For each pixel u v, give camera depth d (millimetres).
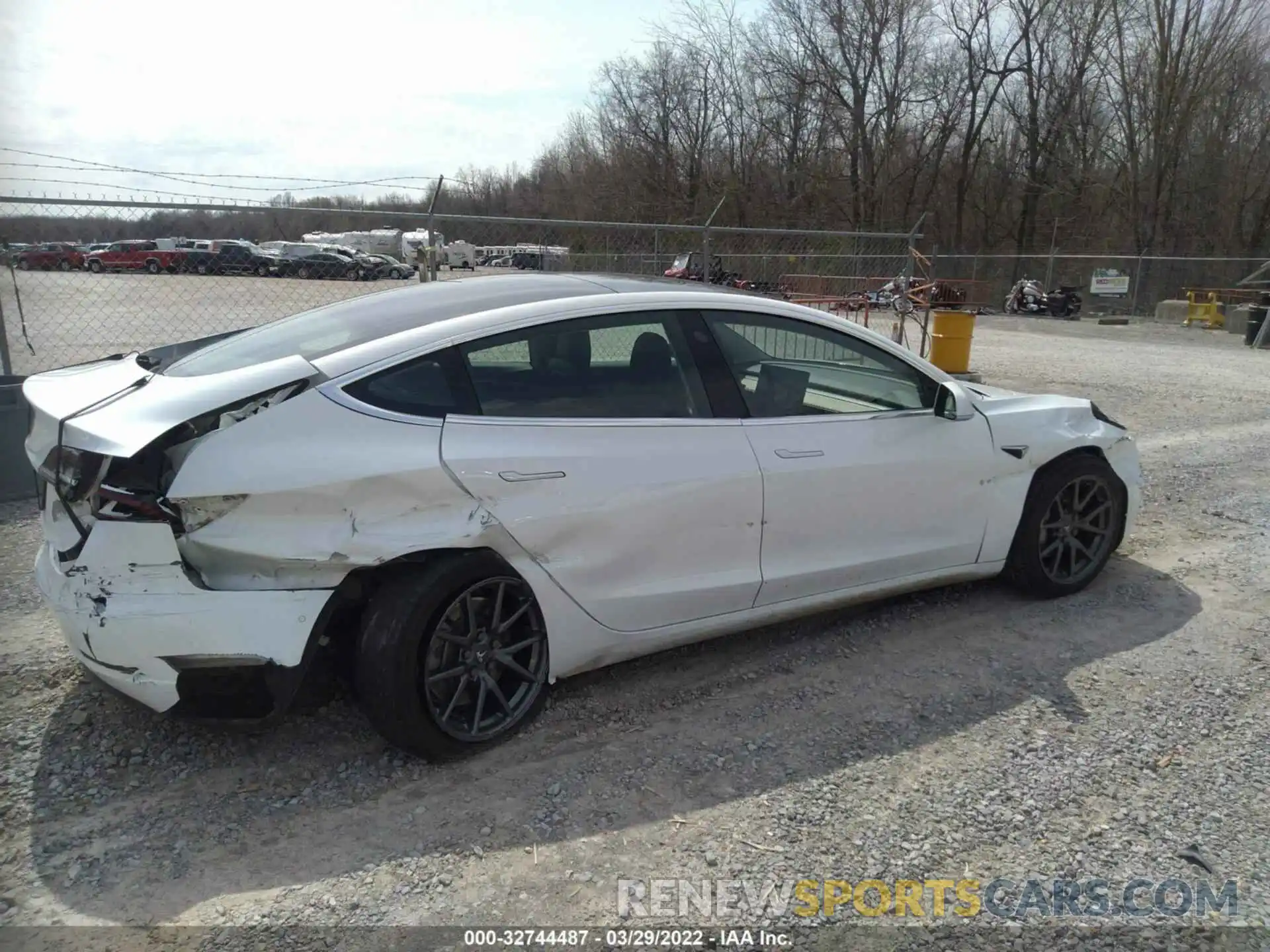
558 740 3154
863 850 2590
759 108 38969
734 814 2742
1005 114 38000
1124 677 3650
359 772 2938
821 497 3600
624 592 3248
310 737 3133
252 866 2480
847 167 38188
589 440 3133
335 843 2588
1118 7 32438
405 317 3268
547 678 3197
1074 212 36656
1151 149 32562
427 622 2830
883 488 3758
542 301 3311
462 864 2504
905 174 38562
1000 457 4098
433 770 2957
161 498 2586
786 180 39344
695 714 3338
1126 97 32531
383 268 8844
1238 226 33469
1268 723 3307
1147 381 12836
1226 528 5695
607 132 42219
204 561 2645
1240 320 21938
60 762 2936
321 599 2721
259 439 2666
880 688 3541
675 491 3254
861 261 14094
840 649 3883
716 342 3510
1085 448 4430
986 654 3838
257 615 2627
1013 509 4180
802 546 3617
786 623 4152
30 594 4258
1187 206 33656
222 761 2977
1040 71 35812
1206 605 4418
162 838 2592
